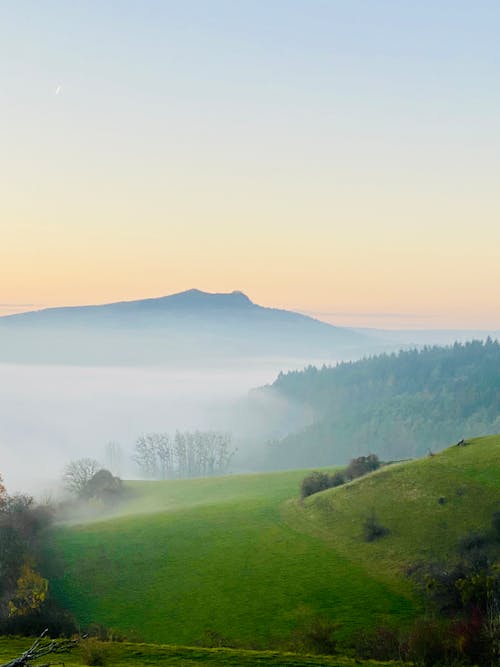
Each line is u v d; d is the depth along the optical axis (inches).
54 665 1304.1
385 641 1721.2
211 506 4141.2
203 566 3009.4
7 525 3090.6
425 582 2428.6
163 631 2389.3
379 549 2874.0
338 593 2513.5
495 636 1488.7
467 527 2817.4
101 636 1939.0
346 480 4067.4
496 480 3166.8
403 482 3464.6
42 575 2970.0
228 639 2228.1
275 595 2583.7
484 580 2096.5
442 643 1528.1
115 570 3075.8
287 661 1476.4
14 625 1871.3
